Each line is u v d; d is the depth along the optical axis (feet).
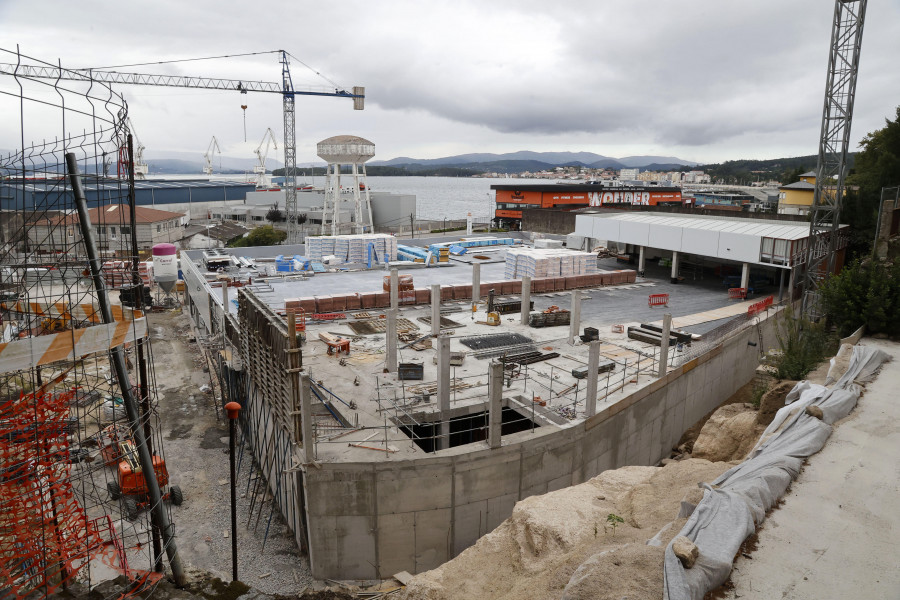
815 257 191.72
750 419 93.76
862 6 168.35
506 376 116.78
